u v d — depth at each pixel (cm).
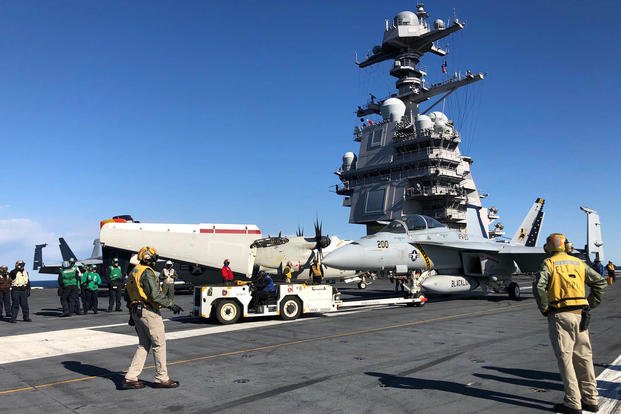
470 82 5625
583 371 504
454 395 565
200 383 636
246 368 725
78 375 703
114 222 2533
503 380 633
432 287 1738
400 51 6038
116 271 1795
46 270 4497
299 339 992
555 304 501
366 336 1016
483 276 1952
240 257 2417
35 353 898
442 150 5231
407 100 6112
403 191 5441
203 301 1266
